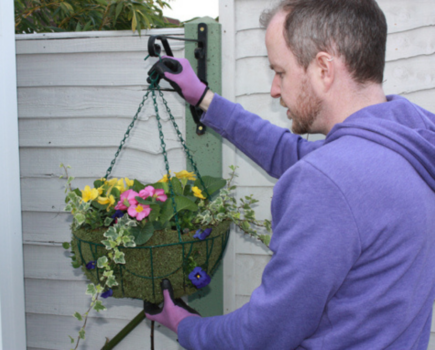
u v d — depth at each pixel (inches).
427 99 56.0
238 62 59.9
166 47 49.8
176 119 62.4
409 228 25.3
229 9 58.3
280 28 30.4
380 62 28.6
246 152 47.4
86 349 70.8
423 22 54.7
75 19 86.3
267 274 28.2
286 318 26.3
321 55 28.1
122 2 62.1
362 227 24.7
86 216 42.9
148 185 47.7
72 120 65.4
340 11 27.7
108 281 40.6
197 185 50.5
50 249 69.3
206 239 43.4
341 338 26.9
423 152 26.5
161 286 41.2
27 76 65.4
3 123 47.6
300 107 30.6
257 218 62.1
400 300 25.8
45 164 67.2
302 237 25.4
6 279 48.4
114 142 64.7
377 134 26.5
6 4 47.4
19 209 50.4
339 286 25.8
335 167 25.3
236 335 29.0
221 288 62.6
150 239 41.2
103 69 63.3
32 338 72.1
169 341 67.8
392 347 26.9
